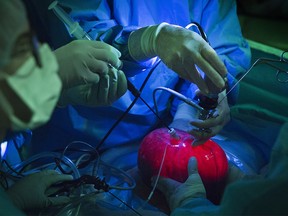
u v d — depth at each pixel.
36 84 0.56
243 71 1.63
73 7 1.33
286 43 2.02
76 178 1.17
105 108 1.40
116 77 1.19
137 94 1.26
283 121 1.51
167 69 1.49
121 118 1.35
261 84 1.69
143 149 1.24
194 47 1.18
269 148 1.45
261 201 0.66
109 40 1.36
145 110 1.47
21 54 0.56
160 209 1.19
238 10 2.38
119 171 1.30
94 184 1.12
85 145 1.46
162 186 1.18
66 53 1.10
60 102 1.30
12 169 1.24
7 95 0.55
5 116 0.57
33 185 1.08
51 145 1.49
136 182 1.30
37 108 0.57
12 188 1.08
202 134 1.21
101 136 1.45
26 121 0.56
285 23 2.22
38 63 0.56
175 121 1.44
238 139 1.50
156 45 1.26
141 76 1.44
